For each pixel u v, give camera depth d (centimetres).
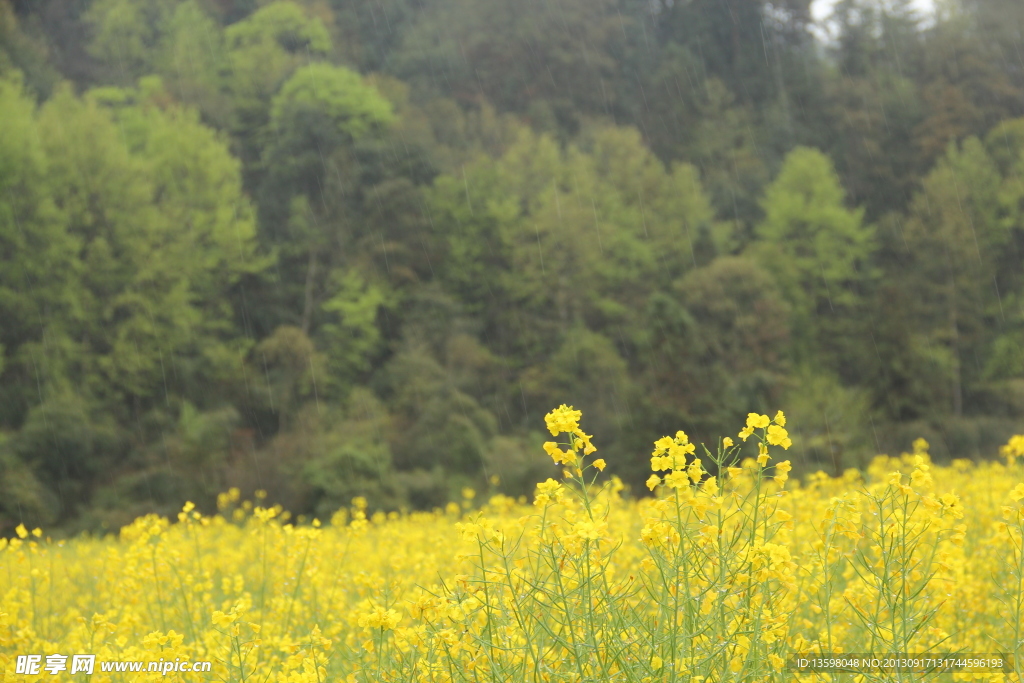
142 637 471
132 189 3591
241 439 3048
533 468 2580
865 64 5181
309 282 4006
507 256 4128
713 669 306
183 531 827
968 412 3762
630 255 4122
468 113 4969
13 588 475
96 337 3269
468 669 307
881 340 3856
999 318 4009
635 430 2609
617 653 290
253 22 5038
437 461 2788
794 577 333
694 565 312
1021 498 329
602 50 5284
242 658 357
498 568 318
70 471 2795
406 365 3400
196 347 3431
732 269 3256
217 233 3856
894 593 323
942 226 4212
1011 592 364
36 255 3234
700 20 5447
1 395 2931
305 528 505
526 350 3831
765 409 2633
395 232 4194
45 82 4081
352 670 356
